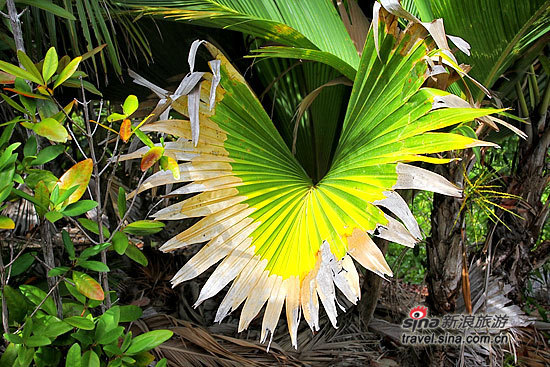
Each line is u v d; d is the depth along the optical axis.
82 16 1.40
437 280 1.84
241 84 1.38
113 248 1.19
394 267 2.69
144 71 2.02
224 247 1.32
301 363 1.93
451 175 1.73
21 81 1.11
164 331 1.19
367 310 2.32
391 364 2.10
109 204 2.46
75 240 2.82
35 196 1.08
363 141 1.39
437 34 1.21
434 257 1.84
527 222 2.13
